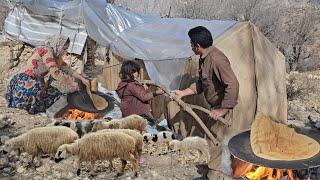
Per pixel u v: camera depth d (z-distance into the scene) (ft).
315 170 13.35
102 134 15.15
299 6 97.60
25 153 17.25
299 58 79.36
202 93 18.76
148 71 24.45
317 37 84.33
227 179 13.28
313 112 39.96
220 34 21.15
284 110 21.26
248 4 75.46
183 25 26.99
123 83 20.72
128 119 18.57
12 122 20.89
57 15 40.14
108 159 15.29
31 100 22.74
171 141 17.71
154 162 17.48
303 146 12.74
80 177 15.70
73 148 15.01
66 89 23.67
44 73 22.61
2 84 33.91
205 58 15.46
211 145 18.07
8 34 41.70
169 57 22.97
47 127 16.34
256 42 19.76
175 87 22.50
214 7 75.25
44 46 22.04
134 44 26.84
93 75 41.42
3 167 16.37
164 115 22.61
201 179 16.12
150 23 29.17
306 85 53.67
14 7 41.60
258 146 12.66
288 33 80.43
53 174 15.99
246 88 18.39
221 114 15.10
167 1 83.05
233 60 18.85
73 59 41.39
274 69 20.61
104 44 33.09
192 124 19.81
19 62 41.14
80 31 40.86
